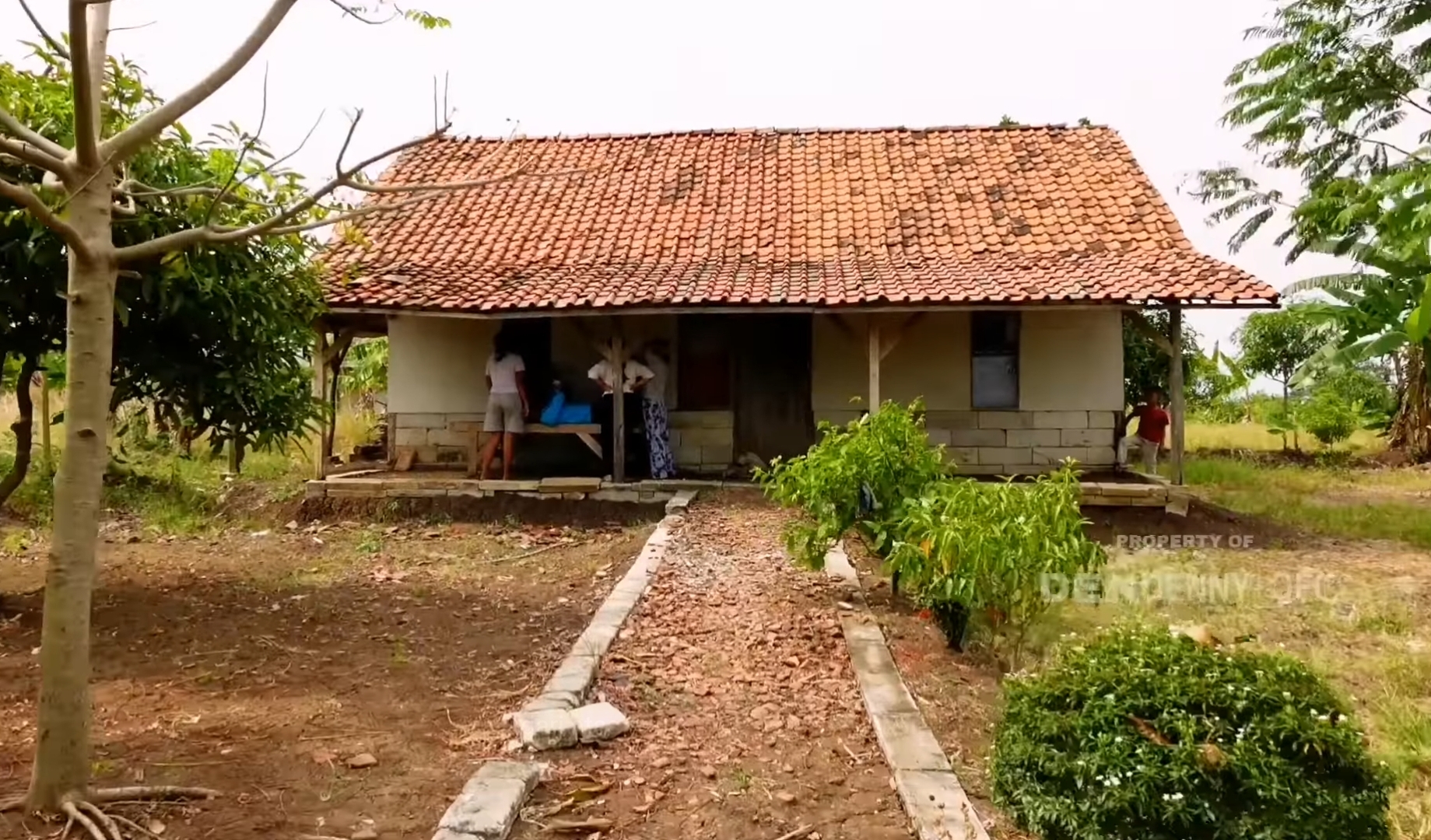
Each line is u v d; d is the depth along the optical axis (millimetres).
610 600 7023
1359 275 17578
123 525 11383
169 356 6680
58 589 3549
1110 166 14867
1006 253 12844
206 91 3480
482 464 12742
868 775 4340
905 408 13422
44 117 5527
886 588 7984
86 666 3625
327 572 9008
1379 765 3463
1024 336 13211
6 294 5938
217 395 6840
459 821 3576
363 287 12156
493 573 9070
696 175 15781
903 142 16438
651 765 4355
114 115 5703
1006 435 13273
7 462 13266
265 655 6094
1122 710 3480
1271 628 7473
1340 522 12195
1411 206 14156
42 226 5504
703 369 13875
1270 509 13023
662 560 8500
